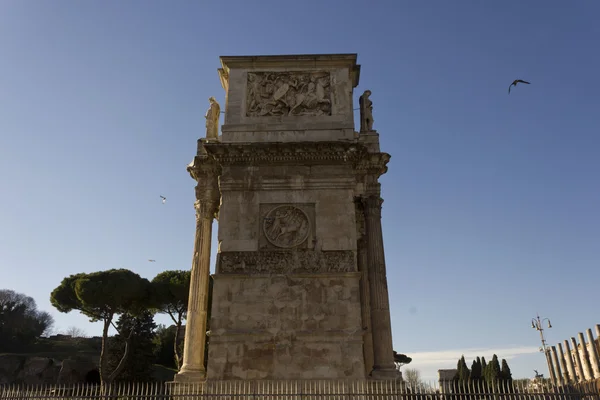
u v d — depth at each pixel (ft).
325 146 86.94
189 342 88.63
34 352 341.21
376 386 70.69
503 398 67.05
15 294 377.71
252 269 81.92
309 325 78.28
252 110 94.22
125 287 190.08
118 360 217.36
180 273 203.72
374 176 97.96
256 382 74.28
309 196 86.17
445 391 64.44
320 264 81.92
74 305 197.47
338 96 94.63
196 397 71.56
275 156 87.66
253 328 78.33
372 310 88.38
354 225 84.28
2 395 67.36
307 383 74.08
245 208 85.66
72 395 67.51
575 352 123.54
